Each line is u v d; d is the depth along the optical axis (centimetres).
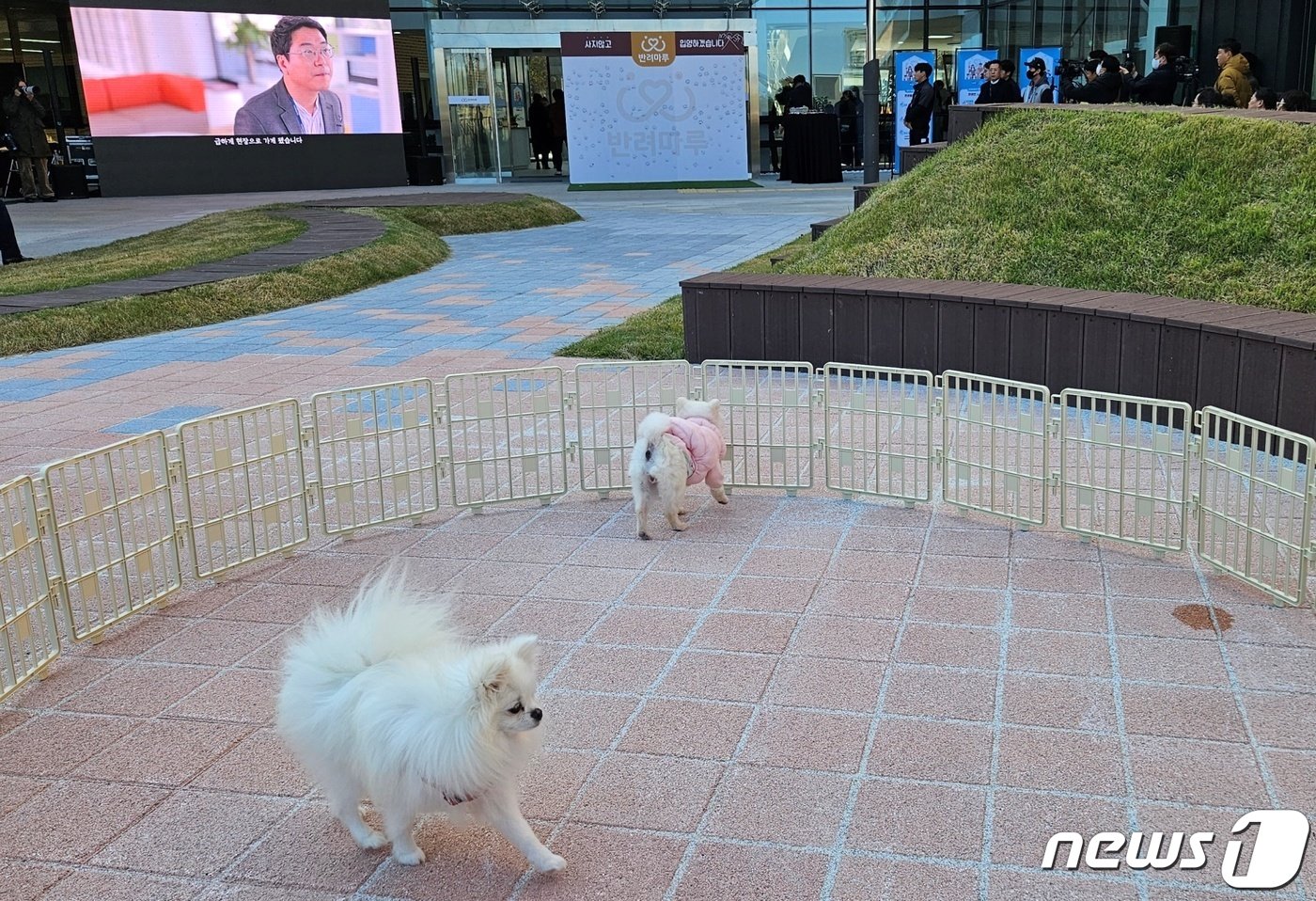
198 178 2827
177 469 547
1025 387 586
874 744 394
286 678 336
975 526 606
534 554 588
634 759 389
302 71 2853
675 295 1394
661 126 2931
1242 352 723
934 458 645
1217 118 1069
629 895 319
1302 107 1405
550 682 446
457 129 3123
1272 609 488
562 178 3225
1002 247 1039
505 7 3055
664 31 2891
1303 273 866
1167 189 1016
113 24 2675
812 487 679
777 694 431
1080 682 431
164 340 1221
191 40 2742
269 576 568
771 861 333
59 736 418
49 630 471
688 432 608
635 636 486
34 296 1324
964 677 439
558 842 345
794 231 1977
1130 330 793
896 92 2902
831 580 539
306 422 862
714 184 2956
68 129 3058
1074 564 547
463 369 1027
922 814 353
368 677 315
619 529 622
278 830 358
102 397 959
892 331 928
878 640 473
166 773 392
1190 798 356
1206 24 2805
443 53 3045
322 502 613
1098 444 564
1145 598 505
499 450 785
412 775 297
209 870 338
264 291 1419
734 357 1003
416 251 1759
